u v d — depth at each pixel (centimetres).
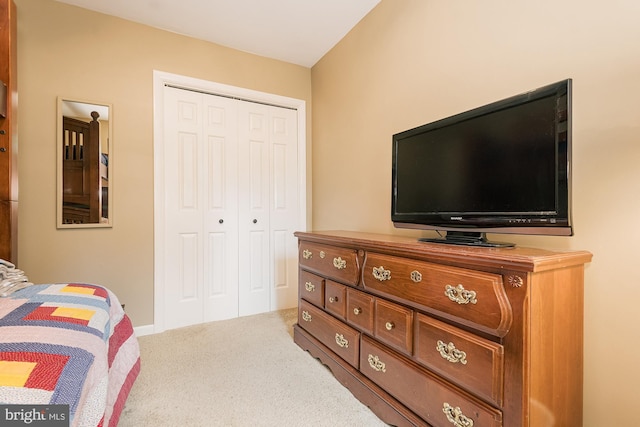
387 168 208
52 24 205
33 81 200
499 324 90
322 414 139
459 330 103
